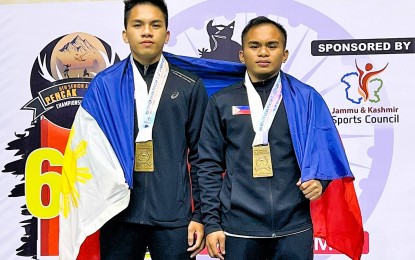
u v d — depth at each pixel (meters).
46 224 3.49
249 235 2.63
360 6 3.40
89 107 2.79
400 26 3.39
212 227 2.65
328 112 2.80
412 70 3.39
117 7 3.47
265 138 2.66
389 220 3.40
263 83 2.76
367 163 3.41
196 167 2.81
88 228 2.71
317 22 3.41
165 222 2.71
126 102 2.77
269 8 3.43
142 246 2.79
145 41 2.75
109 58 3.48
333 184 2.94
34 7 3.50
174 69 2.88
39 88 3.50
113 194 2.69
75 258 2.74
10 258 3.50
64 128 3.50
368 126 3.41
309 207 2.72
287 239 2.63
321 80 3.42
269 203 2.62
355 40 3.40
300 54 3.42
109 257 2.77
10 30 3.50
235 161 2.69
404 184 3.39
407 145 3.39
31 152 3.50
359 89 3.41
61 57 3.50
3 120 3.51
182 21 3.45
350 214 2.93
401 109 3.40
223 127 2.73
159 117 2.77
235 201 2.64
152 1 2.78
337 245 2.96
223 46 3.44
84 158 2.78
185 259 2.73
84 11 3.48
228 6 3.44
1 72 3.50
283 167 2.66
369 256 3.40
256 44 2.70
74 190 2.79
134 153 2.74
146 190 2.73
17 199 3.50
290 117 2.69
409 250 3.39
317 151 2.68
